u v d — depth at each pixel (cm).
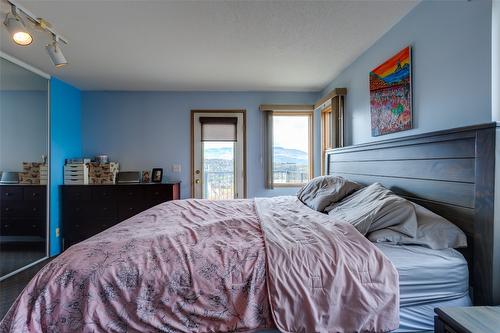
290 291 94
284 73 295
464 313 85
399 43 187
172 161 369
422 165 145
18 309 88
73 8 171
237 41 219
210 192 373
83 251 107
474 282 111
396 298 97
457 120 138
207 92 368
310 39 215
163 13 178
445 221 120
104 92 362
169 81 324
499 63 120
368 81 231
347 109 272
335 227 133
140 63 265
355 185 198
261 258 104
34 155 283
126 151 365
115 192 325
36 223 286
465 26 133
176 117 367
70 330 88
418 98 168
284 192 373
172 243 116
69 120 337
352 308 94
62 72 292
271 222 156
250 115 370
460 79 137
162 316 91
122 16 181
